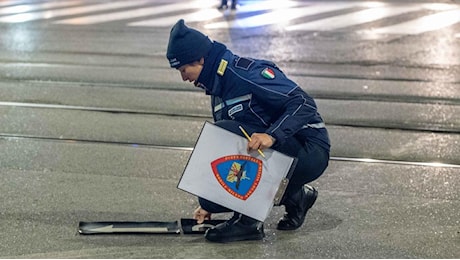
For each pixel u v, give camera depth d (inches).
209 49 141.8
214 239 153.2
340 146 219.0
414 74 303.1
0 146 217.3
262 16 443.5
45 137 225.8
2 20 440.8
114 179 191.8
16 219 165.6
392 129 234.8
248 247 151.3
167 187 186.4
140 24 422.3
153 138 225.9
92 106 258.5
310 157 146.9
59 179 191.2
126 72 306.7
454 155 211.2
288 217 160.6
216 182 143.9
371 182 190.4
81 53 343.3
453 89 280.8
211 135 143.6
